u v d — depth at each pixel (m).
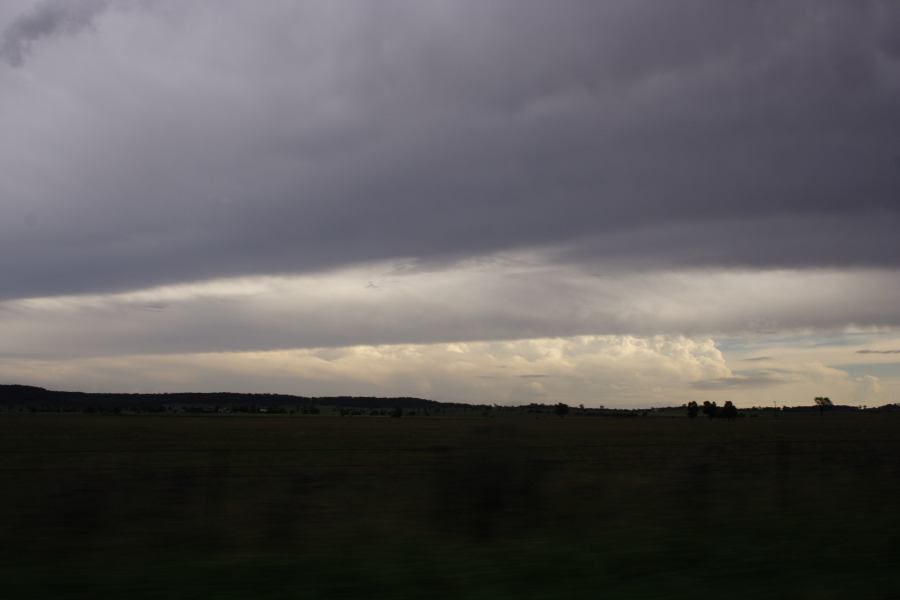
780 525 18.42
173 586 12.75
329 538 17.14
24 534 17.53
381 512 21.06
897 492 24.69
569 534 17.39
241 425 160.38
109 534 17.66
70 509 19.17
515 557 14.84
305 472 34.88
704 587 12.75
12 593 12.38
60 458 51.81
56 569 13.97
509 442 20.53
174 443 82.56
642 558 14.71
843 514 20.16
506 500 20.02
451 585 12.83
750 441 83.31
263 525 18.80
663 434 113.81
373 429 140.88
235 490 27.53
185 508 21.81
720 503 22.19
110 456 54.72
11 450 65.19
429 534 17.56
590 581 13.09
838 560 14.63
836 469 34.38
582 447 68.31
